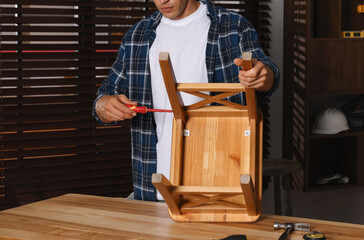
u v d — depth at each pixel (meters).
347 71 3.01
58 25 2.83
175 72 1.64
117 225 1.22
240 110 1.29
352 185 3.11
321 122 3.07
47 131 2.76
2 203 2.70
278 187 2.60
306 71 2.90
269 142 3.21
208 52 1.61
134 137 1.68
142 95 1.67
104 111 1.43
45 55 2.72
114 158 2.85
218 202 1.24
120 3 2.81
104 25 2.87
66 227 1.20
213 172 1.30
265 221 1.24
